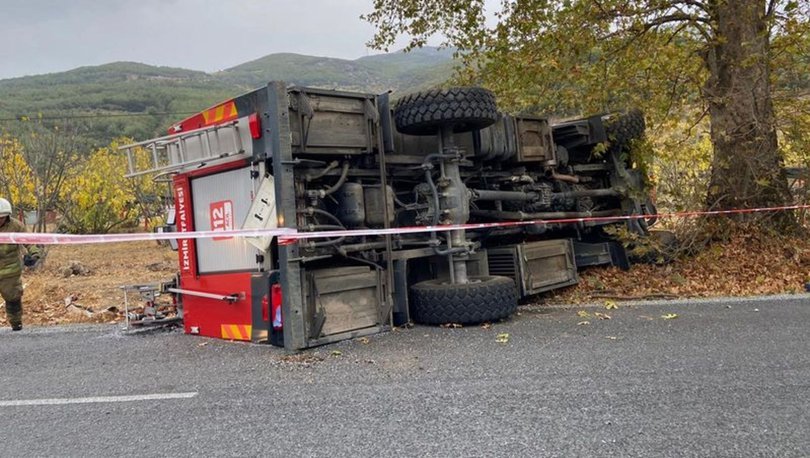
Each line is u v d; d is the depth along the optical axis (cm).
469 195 654
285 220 510
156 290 695
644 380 385
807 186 927
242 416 350
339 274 548
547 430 307
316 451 293
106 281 1227
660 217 910
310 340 521
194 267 623
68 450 311
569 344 493
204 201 610
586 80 923
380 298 579
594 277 844
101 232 2114
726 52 932
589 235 937
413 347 508
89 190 2038
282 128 510
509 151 733
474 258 702
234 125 547
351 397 375
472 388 382
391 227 617
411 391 382
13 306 720
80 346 600
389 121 602
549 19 1011
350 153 571
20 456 305
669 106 934
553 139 890
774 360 420
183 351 545
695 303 669
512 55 1069
